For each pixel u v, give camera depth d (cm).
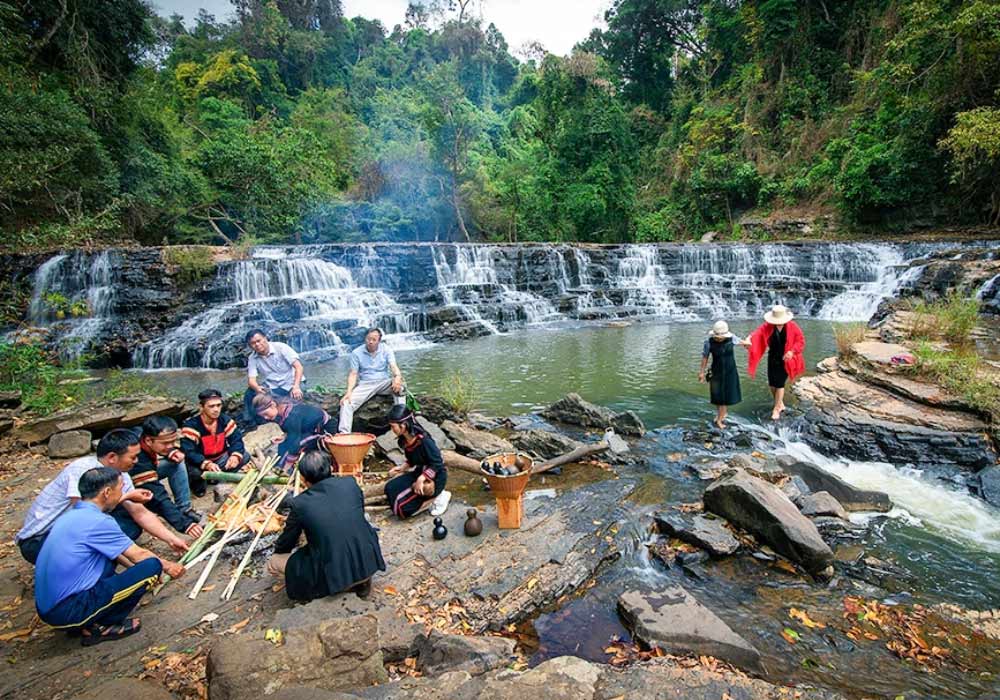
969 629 321
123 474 336
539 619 324
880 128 2342
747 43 3359
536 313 1739
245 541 394
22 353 771
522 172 3189
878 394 689
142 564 297
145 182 1938
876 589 362
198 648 280
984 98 1959
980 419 599
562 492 495
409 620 309
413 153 2709
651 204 3591
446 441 618
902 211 2273
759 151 2972
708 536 405
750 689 244
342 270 1664
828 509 453
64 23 1828
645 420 722
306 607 299
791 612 335
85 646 283
